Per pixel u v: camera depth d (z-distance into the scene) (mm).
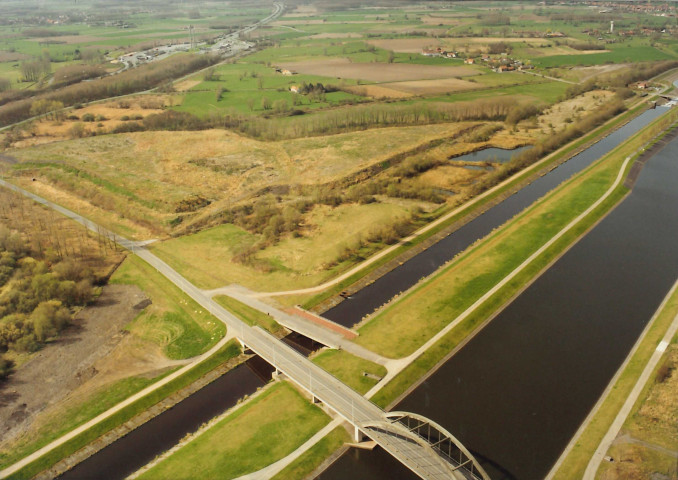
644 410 111688
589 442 105562
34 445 109125
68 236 194125
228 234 196250
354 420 107312
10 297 148375
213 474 101562
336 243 186375
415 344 134625
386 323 142875
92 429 112875
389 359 129625
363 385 121562
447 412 114875
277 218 198250
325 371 123812
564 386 122125
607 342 136375
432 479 94812
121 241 192500
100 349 137250
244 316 147875
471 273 165500
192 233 197875
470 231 198000
